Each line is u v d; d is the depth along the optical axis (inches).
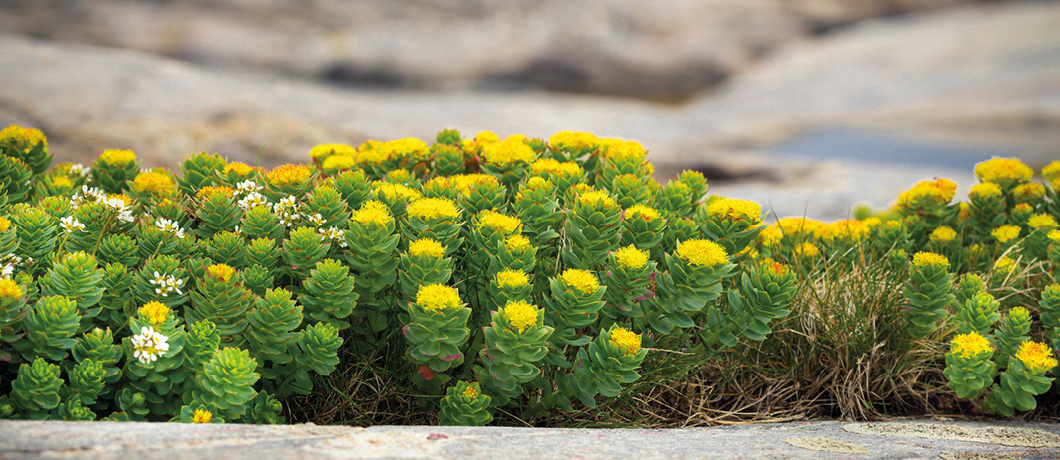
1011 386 86.9
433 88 710.5
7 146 99.6
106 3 716.0
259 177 89.8
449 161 105.7
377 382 82.8
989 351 85.3
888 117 508.7
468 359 80.8
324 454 53.3
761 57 773.3
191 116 237.0
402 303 77.2
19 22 689.0
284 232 81.9
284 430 58.5
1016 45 601.9
